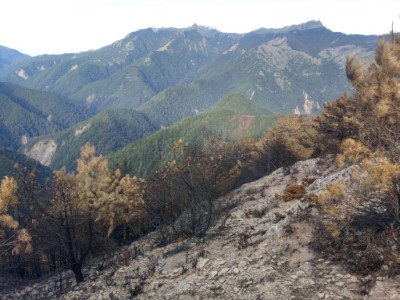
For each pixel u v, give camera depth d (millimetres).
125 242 24875
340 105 17516
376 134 9664
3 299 14758
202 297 7586
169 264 11141
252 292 7082
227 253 9867
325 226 7750
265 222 12000
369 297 5980
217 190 16688
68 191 15312
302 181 17406
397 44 12094
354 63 13547
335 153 19203
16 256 19750
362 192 7293
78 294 11641
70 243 14406
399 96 9727
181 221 16109
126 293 9898
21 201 15078
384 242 6918
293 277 7145
